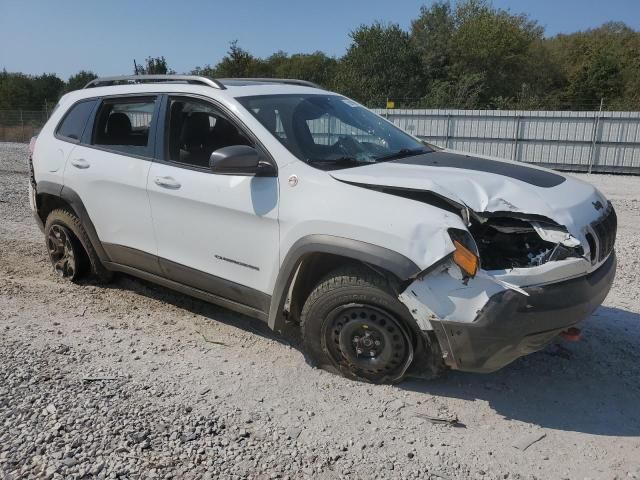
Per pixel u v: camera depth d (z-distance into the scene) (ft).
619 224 30.25
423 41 145.79
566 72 164.96
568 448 9.96
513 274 10.03
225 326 14.74
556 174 12.69
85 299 16.43
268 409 10.93
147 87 14.80
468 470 9.35
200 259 13.44
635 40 173.88
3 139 102.12
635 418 10.85
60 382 11.65
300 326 12.48
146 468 9.13
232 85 14.02
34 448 9.54
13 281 17.79
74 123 16.52
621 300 16.75
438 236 10.00
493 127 66.28
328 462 9.46
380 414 10.82
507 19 148.97
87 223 15.94
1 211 28.89
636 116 60.18
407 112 69.46
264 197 11.97
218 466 9.27
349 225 10.72
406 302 10.44
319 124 13.53
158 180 13.82
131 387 11.56
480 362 10.37
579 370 12.53
